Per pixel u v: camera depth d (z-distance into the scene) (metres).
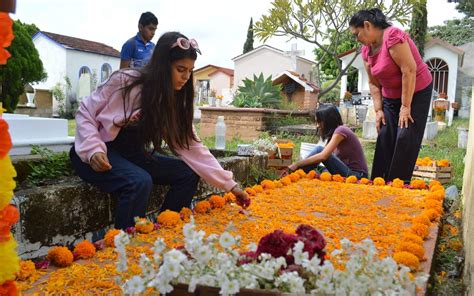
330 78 27.08
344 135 4.94
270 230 2.66
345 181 4.71
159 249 1.37
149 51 6.06
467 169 4.02
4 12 1.13
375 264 1.32
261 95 11.81
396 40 4.46
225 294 1.22
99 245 2.28
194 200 3.76
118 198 2.89
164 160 3.13
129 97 2.80
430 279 2.16
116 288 1.77
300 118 10.88
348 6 13.03
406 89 4.51
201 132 10.40
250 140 9.59
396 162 4.68
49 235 2.48
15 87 13.48
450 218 3.82
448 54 20.61
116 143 2.95
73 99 23.58
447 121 16.62
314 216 3.05
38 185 3.21
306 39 13.61
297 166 4.99
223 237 1.37
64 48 23.09
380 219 3.02
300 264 1.31
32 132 3.87
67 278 1.87
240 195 3.13
